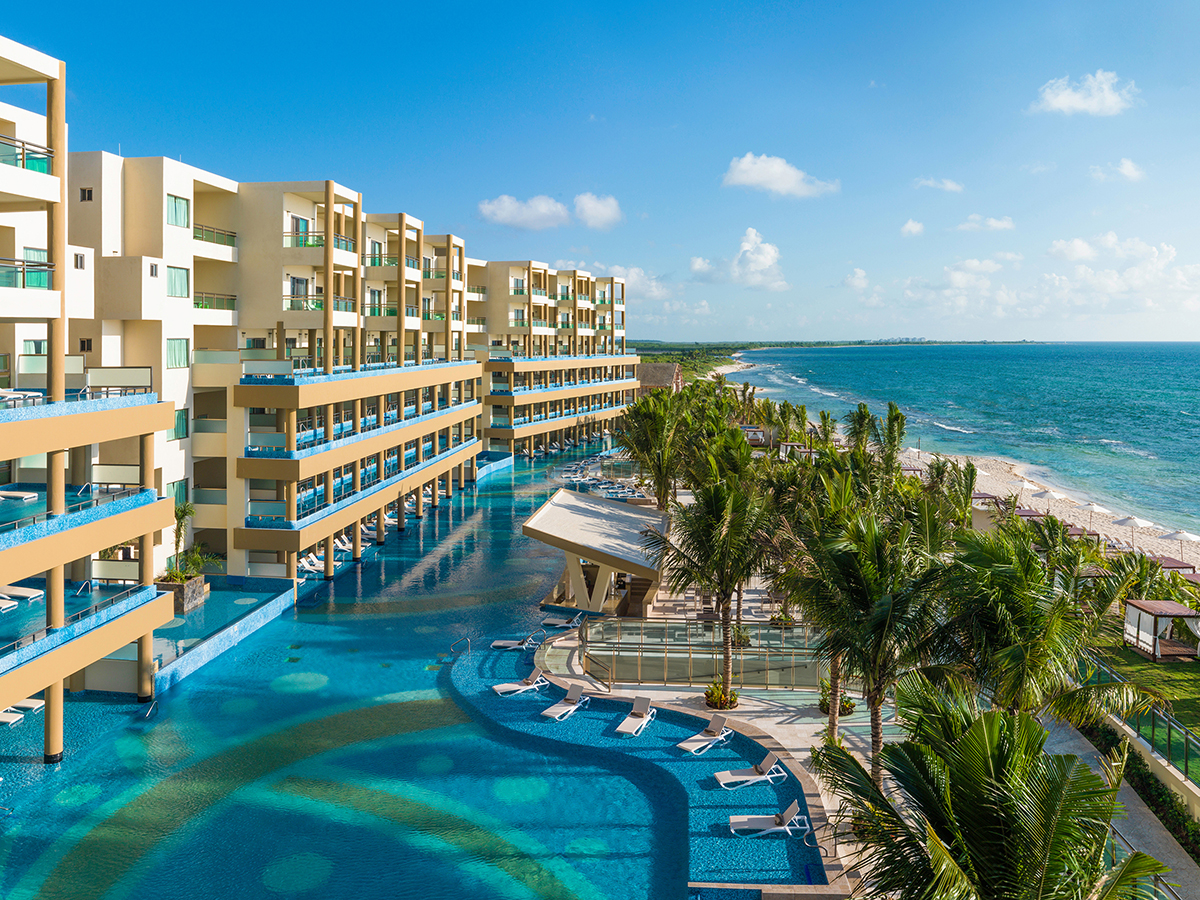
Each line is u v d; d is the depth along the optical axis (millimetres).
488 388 70938
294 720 23469
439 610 34094
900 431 47406
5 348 28172
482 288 73938
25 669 17922
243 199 36969
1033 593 15617
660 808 19094
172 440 32094
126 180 32062
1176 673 25031
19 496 25188
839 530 17922
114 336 30453
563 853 17172
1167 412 150625
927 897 8828
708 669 26781
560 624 32469
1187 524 61219
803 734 22297
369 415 47312
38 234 28969
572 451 85438
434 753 21656
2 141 17719
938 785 10180
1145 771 18922
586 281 91438
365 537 46531
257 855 16891
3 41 17219
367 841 17484
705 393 100250
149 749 21453
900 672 16250
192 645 27359
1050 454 98688
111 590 25797
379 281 49344
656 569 31609
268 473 32812
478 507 55781
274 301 36938
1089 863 9516
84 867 16344
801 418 77688
